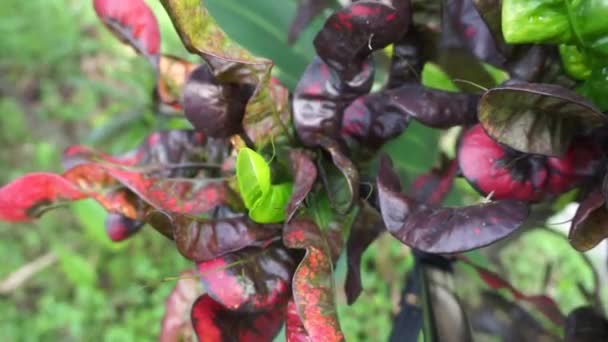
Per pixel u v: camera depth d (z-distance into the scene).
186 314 0.34
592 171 0.27
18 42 1.66
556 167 0.28
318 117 0.30
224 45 0.27
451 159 0.35
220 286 0.28
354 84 0.29
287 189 0.29
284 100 0.30
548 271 0.49
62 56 1.67
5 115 1.59
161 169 0.33
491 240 0.25
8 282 1.33
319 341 0.25
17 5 1.74
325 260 0.27
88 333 1.27
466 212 0.26
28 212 0.32
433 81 0.33
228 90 0.30
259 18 0.43
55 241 1.37
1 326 1.27
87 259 1.33
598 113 0.24
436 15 0.29
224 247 0.29
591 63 0.27
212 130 0.30
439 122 0.28
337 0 0.39
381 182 0.27
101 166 0.31
